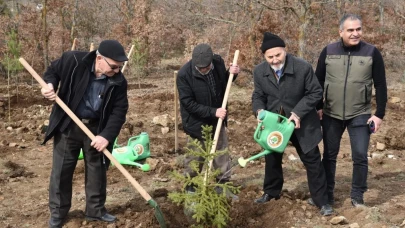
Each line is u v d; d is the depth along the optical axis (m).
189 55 21.89
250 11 17.84
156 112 11.79
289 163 7.28
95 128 4.73
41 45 23.70
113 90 4.57
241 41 18.41
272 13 18.05
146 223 4.88
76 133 4.68
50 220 4.90
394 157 7.60
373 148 8.20
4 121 10.84
